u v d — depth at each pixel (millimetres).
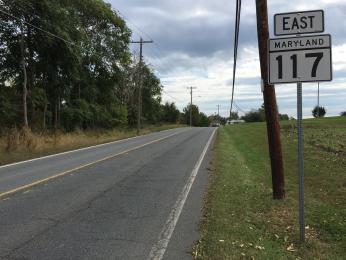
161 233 7656
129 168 16719
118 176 14570
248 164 19281
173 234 7590
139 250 6734
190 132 52375
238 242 7027
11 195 11133
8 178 14297
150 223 8352
